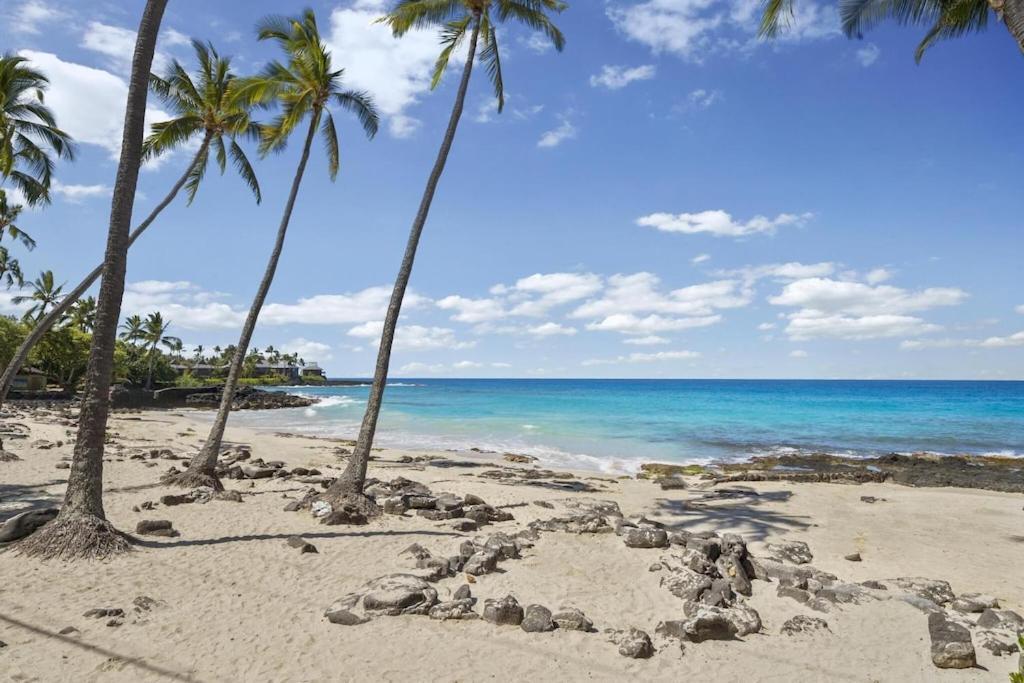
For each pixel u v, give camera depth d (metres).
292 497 13.86
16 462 17.05
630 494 17.61
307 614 7.14
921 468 24.94
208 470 14.68
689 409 60.41
